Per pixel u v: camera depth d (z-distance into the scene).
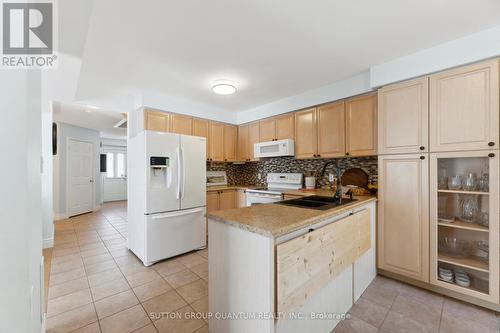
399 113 2.19
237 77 2.63
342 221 1.64
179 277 2.32
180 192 2.85
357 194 2.64
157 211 2.65
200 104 3.71
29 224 0.66
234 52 2.07
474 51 1.79
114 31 1.72
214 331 1.46
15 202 0.57
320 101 2.97
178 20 1.61
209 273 1.50
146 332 1.55
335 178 3.14
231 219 1.34
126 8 1.47
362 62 2.28
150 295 1.99
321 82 2.80
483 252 1.92
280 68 2.41
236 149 4.34
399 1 1.45
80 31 1.41
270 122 3.72
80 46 1.59
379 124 2.32
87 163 5.68
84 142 5.58
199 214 3.10
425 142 2.03
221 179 4.37
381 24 1.69
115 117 4.46
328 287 1.54
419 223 2.06
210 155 3.88
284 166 3.88
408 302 1.88
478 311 1.76
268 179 3.96
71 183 5.20
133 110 3.32
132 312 1.76
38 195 1.05
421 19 1.63
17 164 0.58
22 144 0.60
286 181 3.65
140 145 2.72
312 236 1.33
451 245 2.06
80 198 5.46
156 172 2.72
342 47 2.00
